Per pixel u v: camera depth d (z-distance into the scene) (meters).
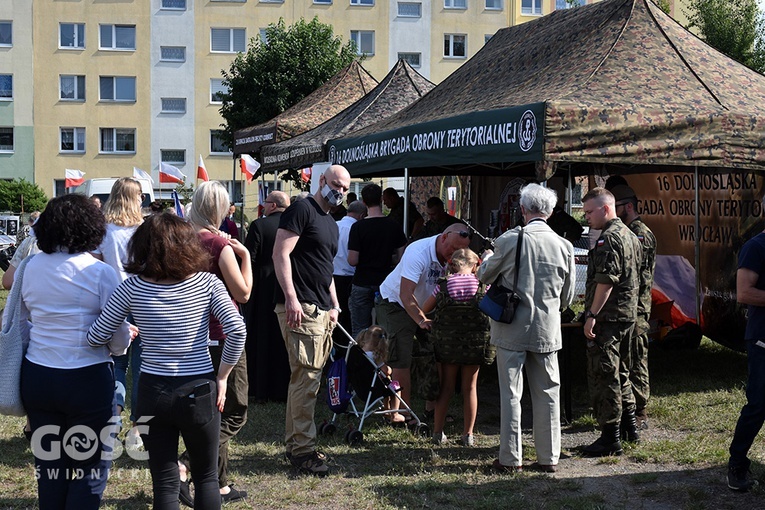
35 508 4.46
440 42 40.25
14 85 38.59
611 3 7.65
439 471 5.21
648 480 5.00
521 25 9.16
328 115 13.88
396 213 11.17
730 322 8.85
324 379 7.88
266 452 5.58
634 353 6.07
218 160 39.62
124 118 39.12
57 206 3.57
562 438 6.03
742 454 4.74
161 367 3.43
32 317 3.54
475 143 6.41
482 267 5.17
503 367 5.14
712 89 6.53
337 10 39.75
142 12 38.94
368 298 7.22
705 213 9.27
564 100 5.77
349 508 4.57
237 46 39.59
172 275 3.44
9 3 38.38
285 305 4.84
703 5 22.66
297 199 4.91
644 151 5.86
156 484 3.53
